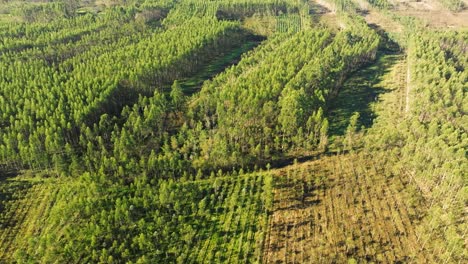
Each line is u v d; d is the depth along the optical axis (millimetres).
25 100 120438
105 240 80688
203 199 88438
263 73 136125
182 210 89312
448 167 85375
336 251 77062
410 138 98125
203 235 83125
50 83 133625
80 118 114312
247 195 93688
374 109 129000
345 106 132375
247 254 78000
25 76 139000
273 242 80250
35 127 113750
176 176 100625
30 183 102500
